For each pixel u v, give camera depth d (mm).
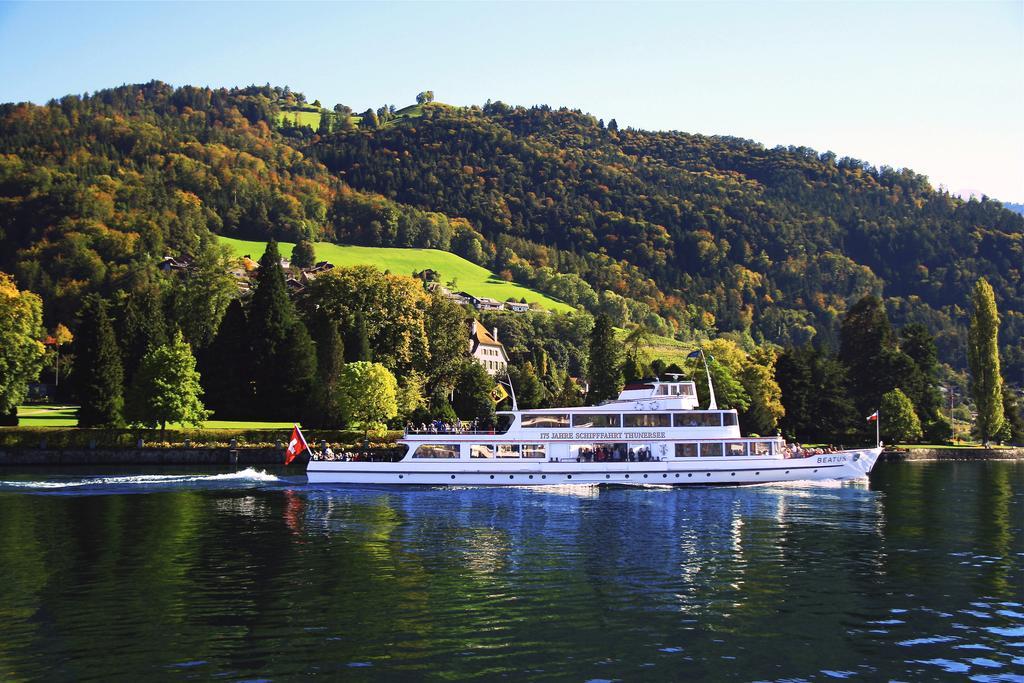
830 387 152000
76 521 57875
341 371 129000
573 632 34375
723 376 143250
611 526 58438
